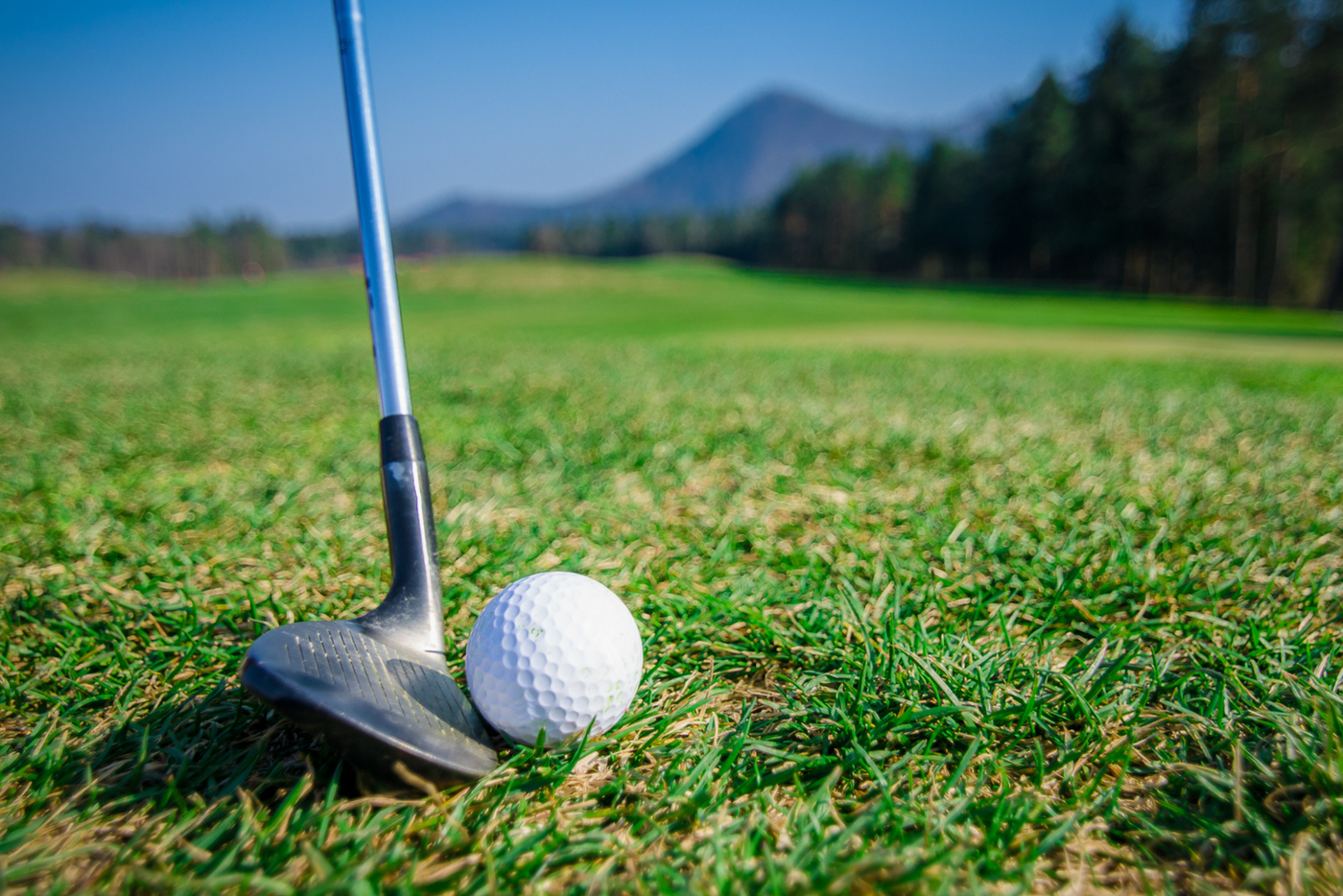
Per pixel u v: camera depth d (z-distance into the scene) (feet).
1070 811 0.65
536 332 7.27
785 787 0.68
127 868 0.59
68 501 1.53
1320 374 3.30
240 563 1.16
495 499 1.48
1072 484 1.53
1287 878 0.58
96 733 0.75
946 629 0.93
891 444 1.90
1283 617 0.93
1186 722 0.74
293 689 0.58
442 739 0.63
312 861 0.57
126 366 4.15
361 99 0.81
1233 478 1.54
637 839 0.62
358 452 1.93
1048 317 8.98
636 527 1.30
